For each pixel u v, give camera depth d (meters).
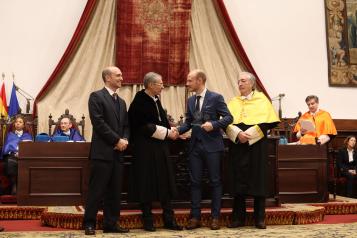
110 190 4.89
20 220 5.95
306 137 7.39
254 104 5.39
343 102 10.10
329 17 10.19
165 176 5.05
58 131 8.21
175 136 5.10
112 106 4.91
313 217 5.75
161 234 4.73
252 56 9.90
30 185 6.11
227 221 5.44
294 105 9.91
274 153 6.09
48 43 9.23
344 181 8.44
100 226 5.18
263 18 10.00
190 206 5.73
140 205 5.21
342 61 10.16
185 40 9.36
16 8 9.19
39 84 9.13
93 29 9.19
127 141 4.91
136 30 9.21
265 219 5.51
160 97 9.22
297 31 10.09
